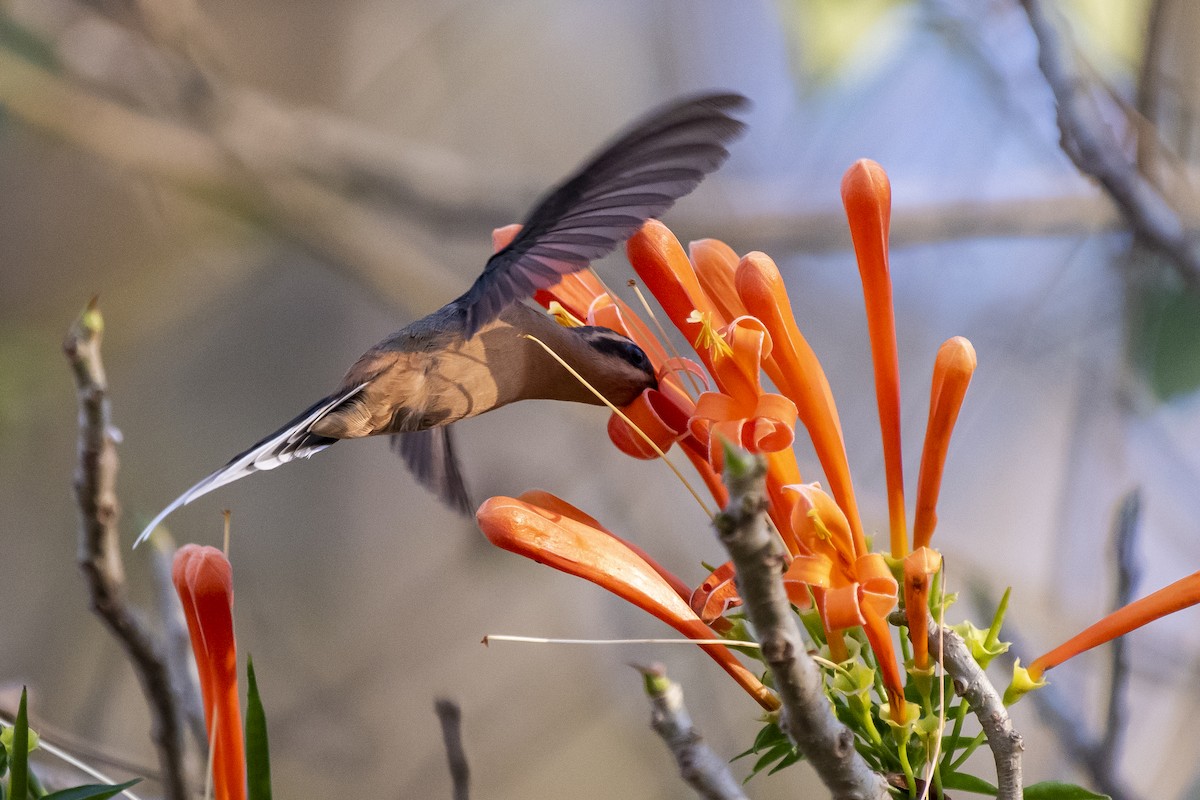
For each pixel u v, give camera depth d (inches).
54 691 131.7
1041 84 114.3
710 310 95.0
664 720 92.9
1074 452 104.1
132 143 137.6
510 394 96.1
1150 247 100.7
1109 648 100.3
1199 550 107.9
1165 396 109.3
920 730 93.6
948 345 94.1
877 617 93.4
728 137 94.3
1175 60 111.0
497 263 95.3
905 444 130.1
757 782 118.0
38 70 136.6
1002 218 123.9
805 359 94.3
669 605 94.1
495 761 138.2
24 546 142.2
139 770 96.6
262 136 140.1
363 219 143.9
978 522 137.0
